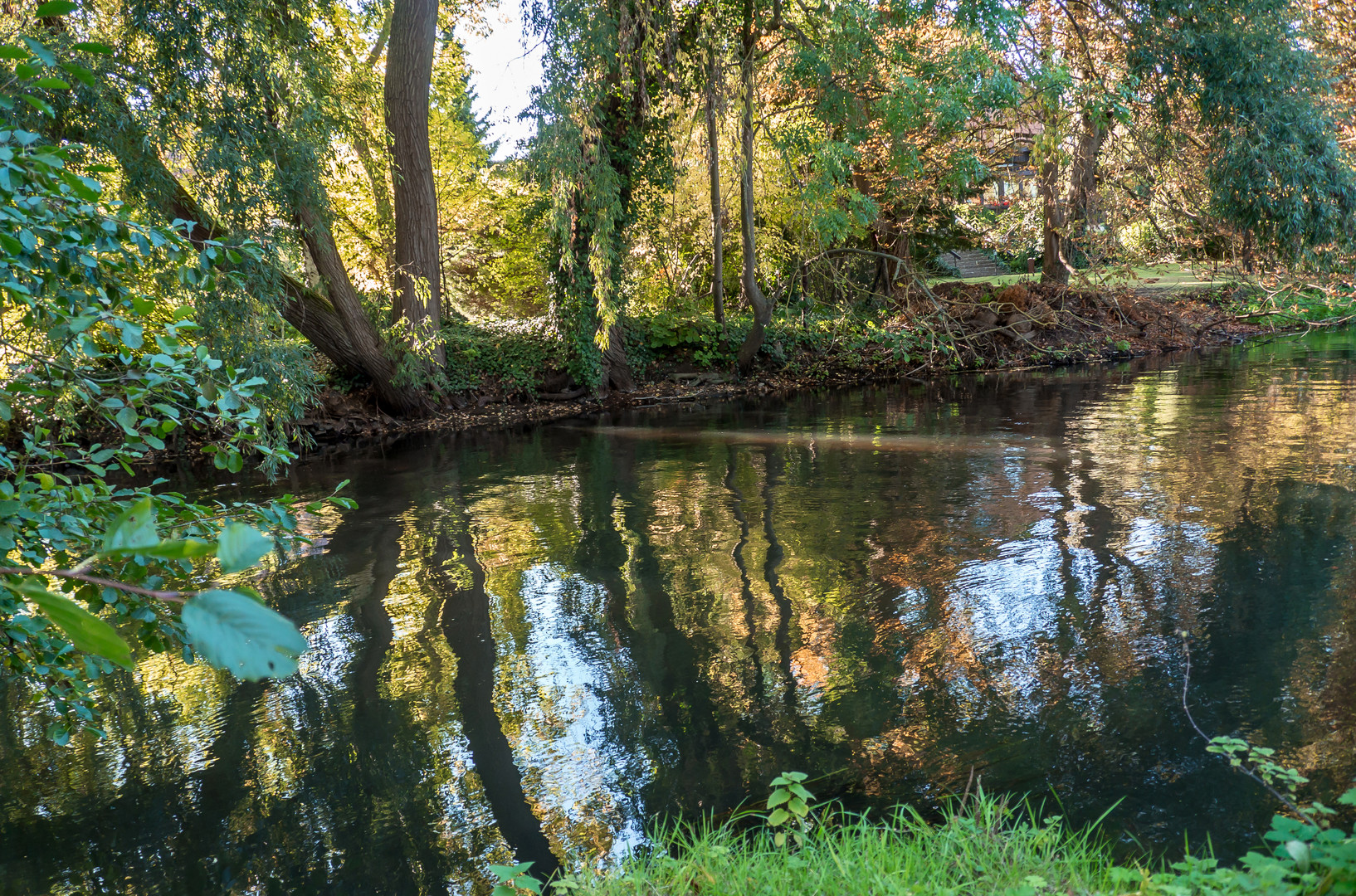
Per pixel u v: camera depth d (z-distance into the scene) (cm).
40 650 304
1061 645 544
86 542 290
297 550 866
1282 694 460
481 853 387
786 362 2081
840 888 288
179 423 308
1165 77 1895
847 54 1648
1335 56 2184
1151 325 2248
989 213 2512
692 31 1748
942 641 565
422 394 1761
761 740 463
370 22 1861
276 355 1138
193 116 1129
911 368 2100
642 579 729
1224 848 342
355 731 505
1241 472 909
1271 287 2139
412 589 738
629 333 2044
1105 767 409
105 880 386
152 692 571
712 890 300
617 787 430
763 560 754
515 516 957
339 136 1531
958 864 298
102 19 1120
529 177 1661
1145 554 689
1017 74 1911
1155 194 2167
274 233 1148
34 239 241
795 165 1903
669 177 1845
